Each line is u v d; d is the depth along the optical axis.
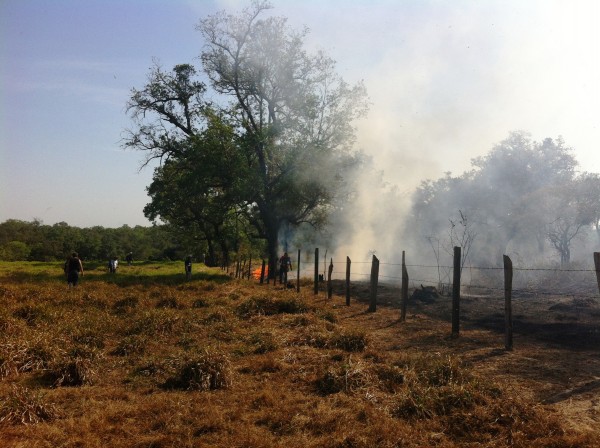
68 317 11.59
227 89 32.12
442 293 17.45
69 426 5.15
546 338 9.66
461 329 10.84
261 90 31.73
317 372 7.21
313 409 5.63
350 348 8.91
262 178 30.02
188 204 34.25
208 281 24.02
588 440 4.58
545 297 16.22
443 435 4.92
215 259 64.69
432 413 5.38
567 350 8.51
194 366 6.93
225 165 28.53
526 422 5.08
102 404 5.97
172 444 4.71
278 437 4.92
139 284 22.27
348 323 12.31
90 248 88.75
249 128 31.22
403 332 10.64
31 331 9.38
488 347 8.90
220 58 30.59
